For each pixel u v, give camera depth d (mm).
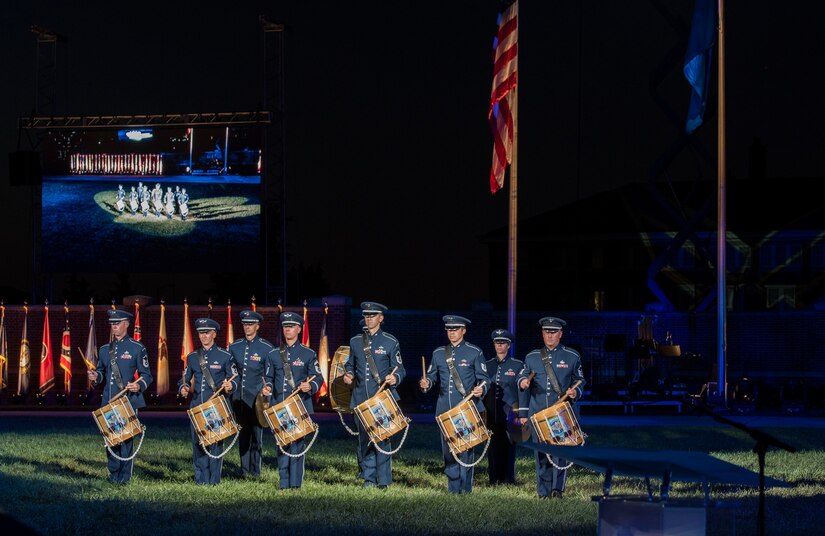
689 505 7902
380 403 16016
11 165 42969
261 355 17703
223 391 16781
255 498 14930
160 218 44250
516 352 39594
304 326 37406
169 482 16891
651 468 7777
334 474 17797
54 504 14227
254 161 43656
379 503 14352
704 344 39094
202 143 43906
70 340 38688
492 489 16328
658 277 62875
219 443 16672
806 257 59969
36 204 45219
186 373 17344
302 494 15445
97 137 44438
